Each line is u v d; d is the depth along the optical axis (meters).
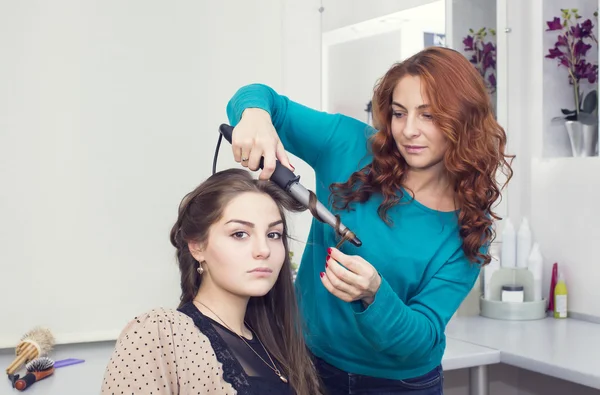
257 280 1.08
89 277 2.04
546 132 2.49
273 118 1.32
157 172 2.12
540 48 2.48
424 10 2.33
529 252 2.48
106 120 2.05
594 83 2.39
